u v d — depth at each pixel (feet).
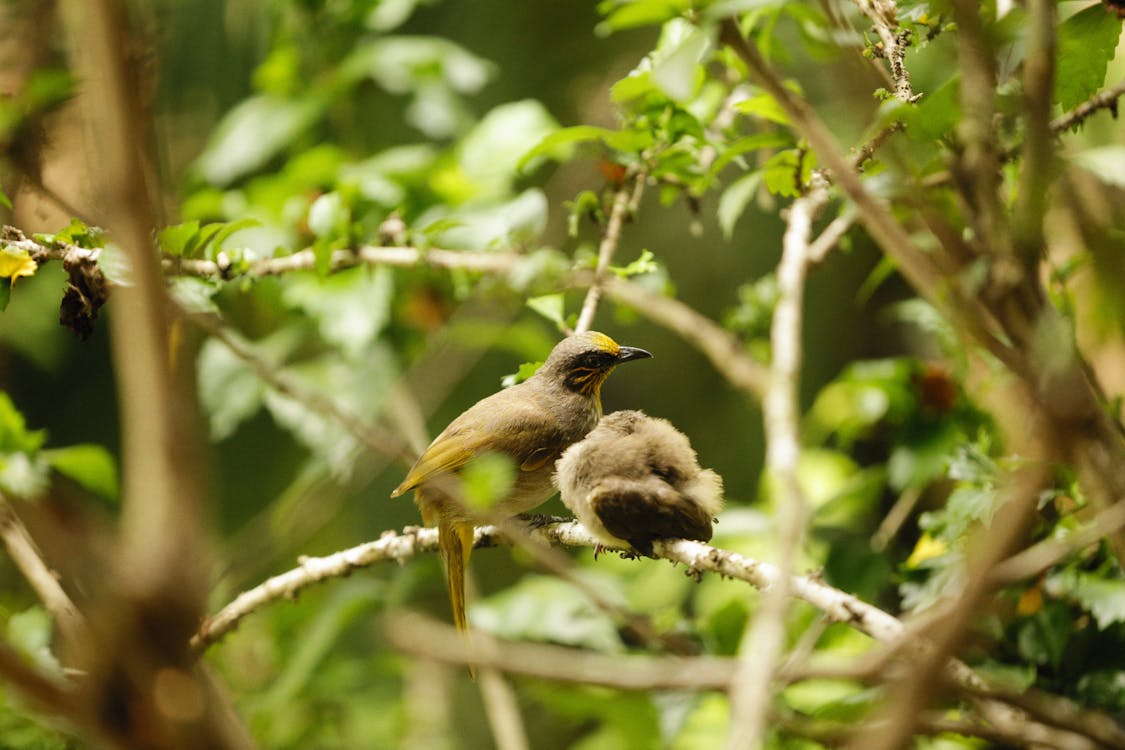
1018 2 21.26
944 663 12.78
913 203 21.50
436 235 36.32
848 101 22.16
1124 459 16.98
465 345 47.26
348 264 35.73
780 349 22.27
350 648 50.08
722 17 20.33
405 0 49.37
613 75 55.16
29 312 49.62
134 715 11.38
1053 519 29.07
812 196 28.78
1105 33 24.21
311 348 52.49
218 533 50.34
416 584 45.34
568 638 37.52
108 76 11.91
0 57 33.94
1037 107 16.74
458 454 36.06
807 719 27.53
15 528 27.78
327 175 44.47
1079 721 20.63
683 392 57.06
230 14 51.93
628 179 35.63
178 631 11.26
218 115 52.37
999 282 17.20
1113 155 26.43
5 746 24.76
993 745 30.78
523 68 57.41
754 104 28.99
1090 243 25.03
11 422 32.55
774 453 16.75
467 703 55.26
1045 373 16.84
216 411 43.06
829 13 21.99
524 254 37.04
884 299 54.19
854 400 38.22
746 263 54.65
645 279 37.52
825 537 36.99
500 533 34.19
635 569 43.75
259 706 39.75
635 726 39.22
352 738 45.14
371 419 42.73
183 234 31.48
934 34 24.29
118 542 12.30
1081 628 29.30
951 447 33.91
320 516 40.50
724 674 14.71
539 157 44.06
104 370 55.36
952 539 28.60
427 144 54.70
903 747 12.76
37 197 32.73
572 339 39.04
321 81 49.42
